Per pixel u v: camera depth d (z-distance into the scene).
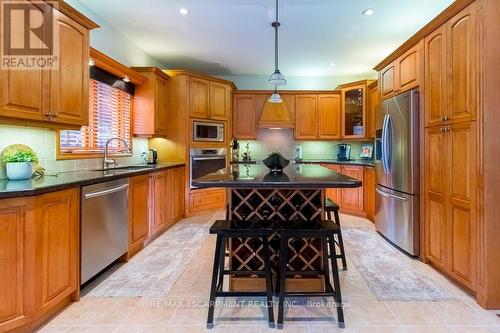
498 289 2.11
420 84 3.05
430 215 2.91
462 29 2.38
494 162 2.12
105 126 3.79
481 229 2.16
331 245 1.95
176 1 3.19
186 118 5.00
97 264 2.48
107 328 1.90
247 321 1.98
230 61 5.30
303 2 3.19
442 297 2.31
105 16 3.55
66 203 2.10
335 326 1.92
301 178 2.06
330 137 5.98
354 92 5.69
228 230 1.94
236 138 6.06
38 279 1.83
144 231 3.44
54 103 2.32
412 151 3.11
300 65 5.54
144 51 4.77
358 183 1.86
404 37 4.15
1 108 1.90
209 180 1.96
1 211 1.66
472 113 2.25
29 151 2.40
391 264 2.98
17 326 1.73
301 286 2.39
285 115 6.03
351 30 3.90
